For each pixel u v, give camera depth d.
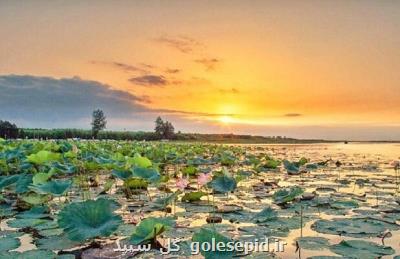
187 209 5.71
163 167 11.21
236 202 6.34
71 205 3.82
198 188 7.95
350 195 7.09
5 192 7.32
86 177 8.56
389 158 18.64
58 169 7.50
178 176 10.05
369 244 3.82
